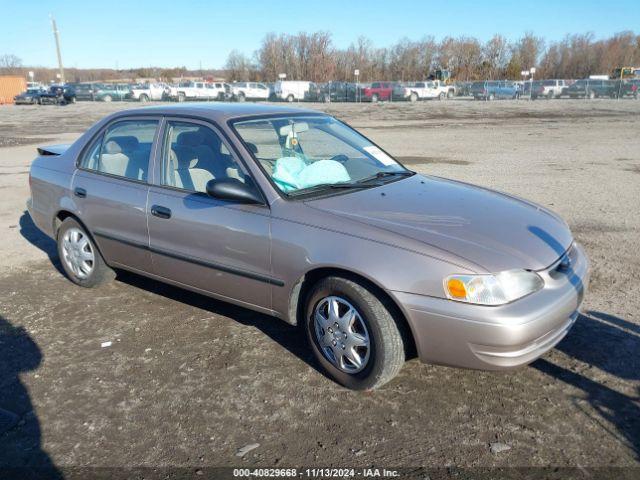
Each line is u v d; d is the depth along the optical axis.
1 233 7.20
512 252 3.14
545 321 3.01
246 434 3.06
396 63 74.69
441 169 11.82
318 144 4.43
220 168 3.94
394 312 3.20
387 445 2.94
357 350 3.37
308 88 48.28
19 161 13.95
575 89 47.25
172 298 4.91
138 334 4.25
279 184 3.73
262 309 3.79
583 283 3.43
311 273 3.48
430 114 31.73
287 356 3.88
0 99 54.09
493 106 38.75
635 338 3.96
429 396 3.36
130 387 3.54
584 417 3.12
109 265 4.86
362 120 27.84
